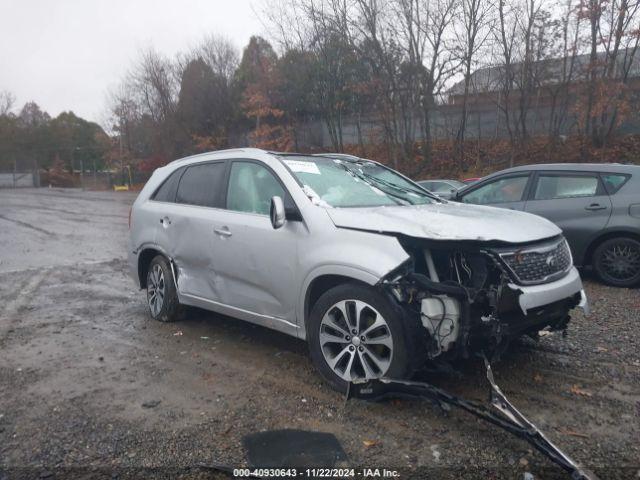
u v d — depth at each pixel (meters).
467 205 4.83
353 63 21.91
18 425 3.50
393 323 3.54
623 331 5.14
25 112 76.06
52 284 7.88
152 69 37.78
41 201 30.22
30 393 4.01
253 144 27.88
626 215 6.73
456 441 3.20
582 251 7.07
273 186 4.55
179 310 5.70
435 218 3.86
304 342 5.07
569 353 4.59
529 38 19.22
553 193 7.32
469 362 4.38
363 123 24.59
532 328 3.92
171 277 5.61
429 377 4.09
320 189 4.41
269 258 4.32
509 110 21.73
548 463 2.96
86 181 61.75
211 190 5.19
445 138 23.52
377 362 3.66
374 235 3.68
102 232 14.64
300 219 4.14
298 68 24.02
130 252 6.14
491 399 3.29
